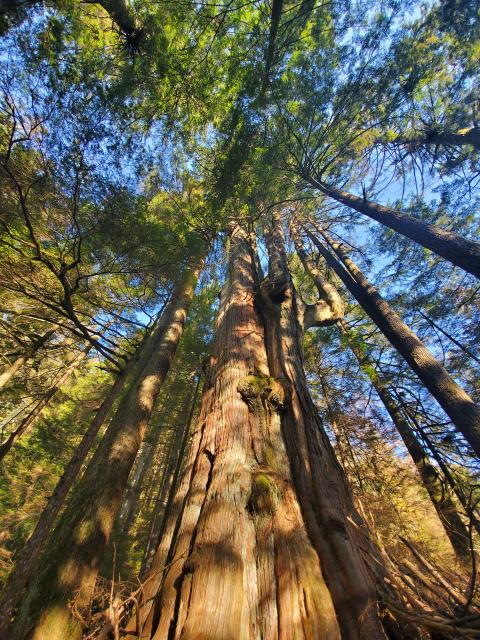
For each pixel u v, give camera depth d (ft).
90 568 8.25
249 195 22.47
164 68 18.08
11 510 29.37
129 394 14.69
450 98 27.25
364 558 5.99
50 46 14.01
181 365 31.27
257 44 20.08
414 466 19.36
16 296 19.03
